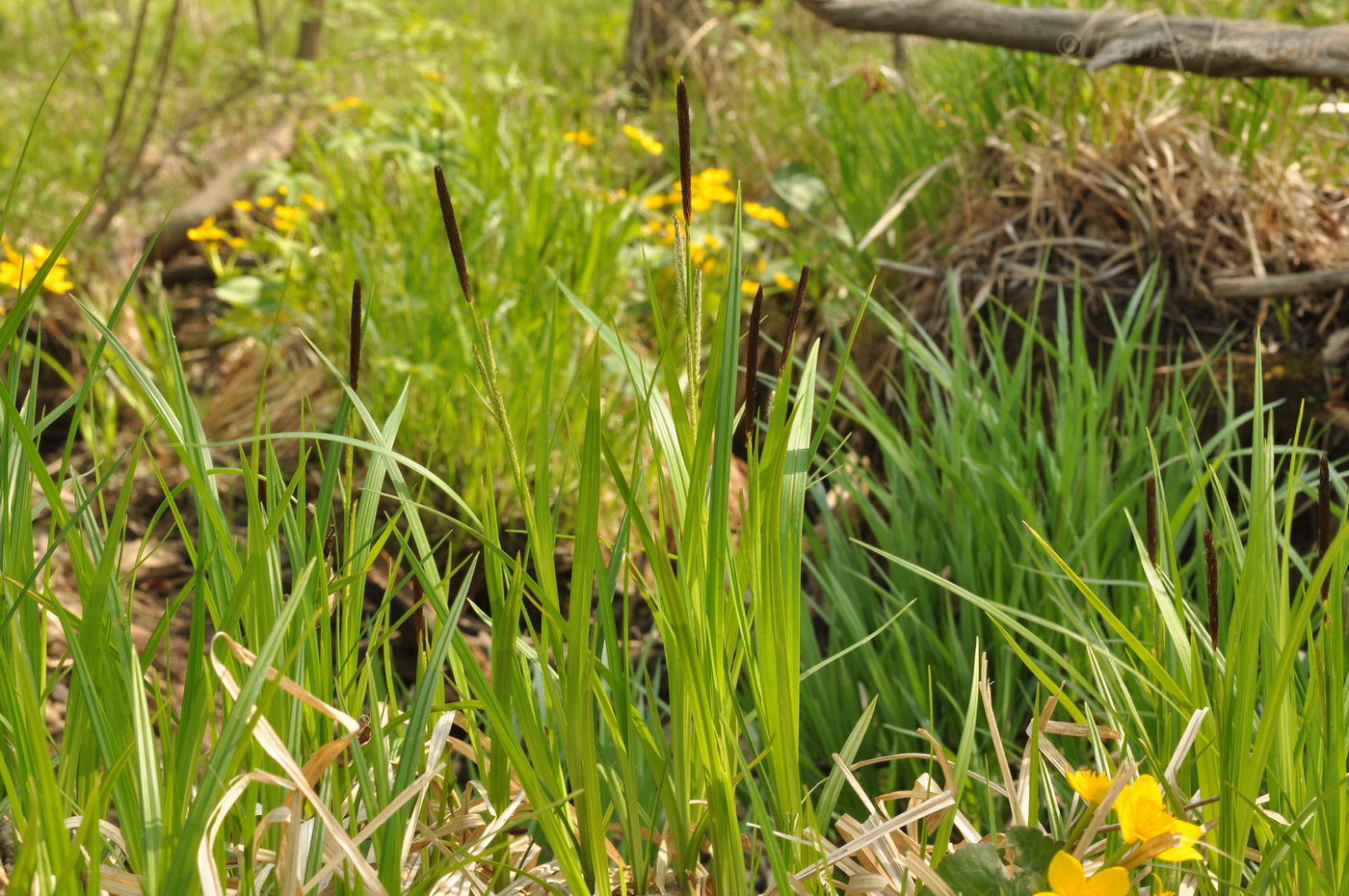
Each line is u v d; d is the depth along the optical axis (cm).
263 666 55
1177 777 69
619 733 65
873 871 68
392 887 61
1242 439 136
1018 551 107
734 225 59
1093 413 108
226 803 57
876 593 113
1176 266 152
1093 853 66
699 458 60
